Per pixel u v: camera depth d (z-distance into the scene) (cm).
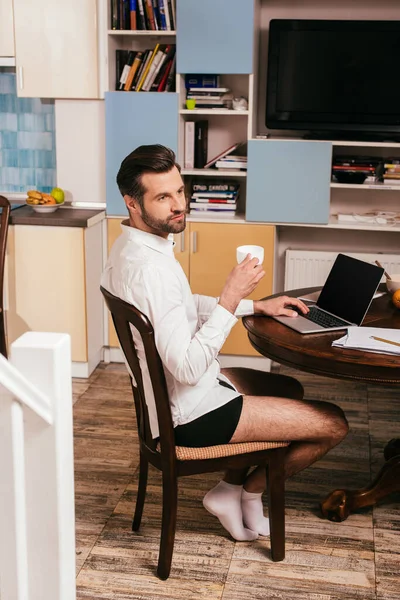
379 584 224
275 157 384
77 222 379
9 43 394
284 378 255
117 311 202
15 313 396
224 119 420
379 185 385
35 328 396
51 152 441
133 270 204
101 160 416
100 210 411
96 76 391
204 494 279
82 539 247
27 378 137
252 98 384
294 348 222
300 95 391
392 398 376
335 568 232
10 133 441
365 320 254
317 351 219
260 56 413
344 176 392
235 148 400
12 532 142
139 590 221
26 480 144
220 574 229
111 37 394
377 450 316
